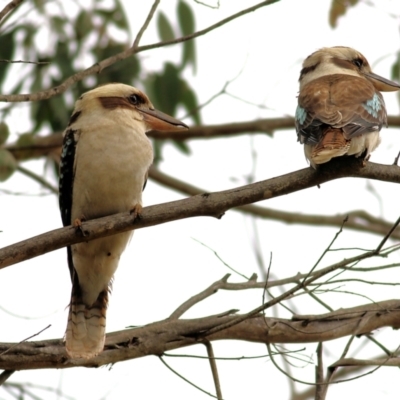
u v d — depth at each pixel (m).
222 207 8.49
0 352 8.73
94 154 9.59
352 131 8.62
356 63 11.42
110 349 9.12
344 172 8.70
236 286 9.76
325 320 9.71
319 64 11.24
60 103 14.95
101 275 10.12
